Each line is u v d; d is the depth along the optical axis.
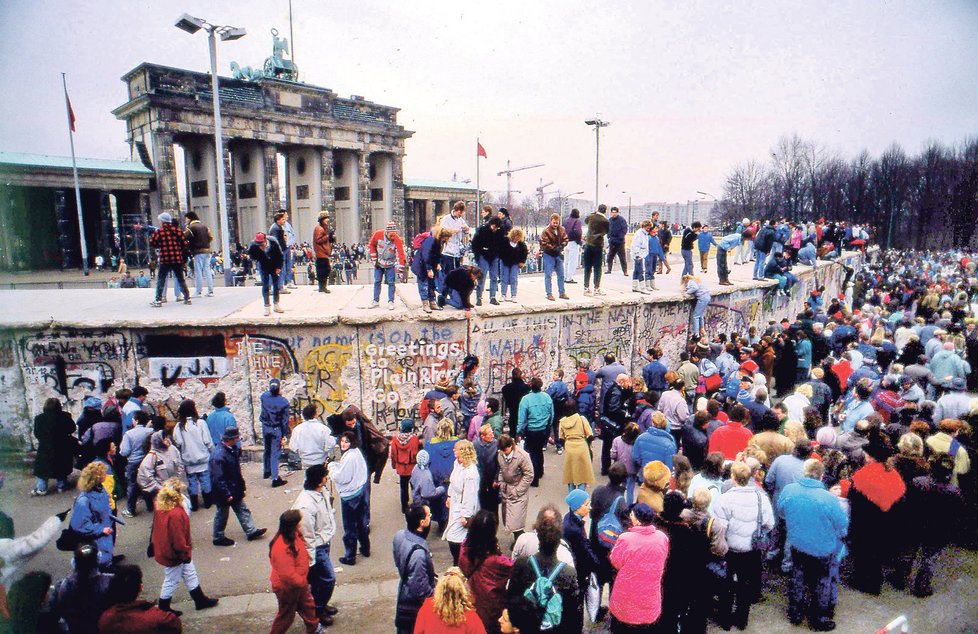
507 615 5.27
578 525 6.73
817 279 27.17
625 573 5.68
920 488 7.16
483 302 13.88
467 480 7.57
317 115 58.97
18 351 11.62
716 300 17.58
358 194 65.06
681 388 10.97
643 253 16.44
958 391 11.02
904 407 9.70
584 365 14.02
